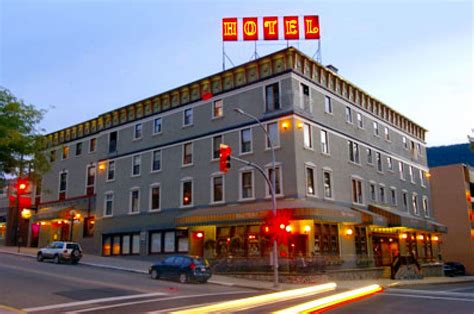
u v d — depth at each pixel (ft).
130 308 49.75
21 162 47.83
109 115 148.15
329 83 120.37
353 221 103.35
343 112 124.36
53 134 170.71
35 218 156.66
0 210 182.19
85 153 156.46
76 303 53.57
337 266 98.27
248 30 118.52
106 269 102.83
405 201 151.53
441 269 151.33
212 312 46.65
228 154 73.82
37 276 80.18
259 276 92.84
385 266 117.39
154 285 75.41
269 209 93.25
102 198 143.13
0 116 45.60
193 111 124.36
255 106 110.22
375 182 132.67
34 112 48.85
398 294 71.51
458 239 192.13
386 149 144.87
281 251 97.91
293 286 80.59
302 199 98.48
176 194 122.01
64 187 160.97
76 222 150.20
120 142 143.43
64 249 111.55
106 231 138.00
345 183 117.39
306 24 120.06
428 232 152.87
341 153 118.83
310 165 104.22
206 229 112.06
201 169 118.01
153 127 134.10
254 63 111.86
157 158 131.03
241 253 103.81
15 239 173.37
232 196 109.29
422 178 170.30
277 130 104.53
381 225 113.80
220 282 84.69
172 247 119.75
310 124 108.06
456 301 60.23
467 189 200.44
